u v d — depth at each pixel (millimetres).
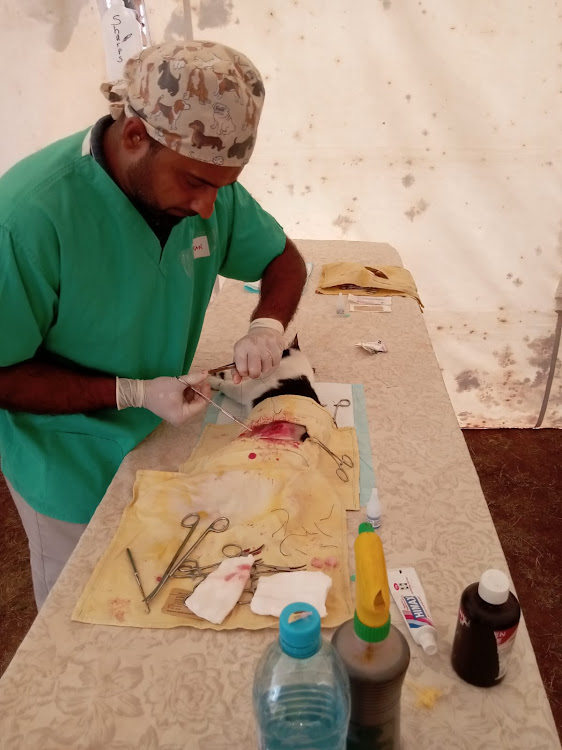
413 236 2832
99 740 749
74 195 1071
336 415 1397
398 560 1000
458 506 1120
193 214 1112
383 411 1416
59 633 880
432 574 975
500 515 2633
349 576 962
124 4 1956
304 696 618
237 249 1546
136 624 890
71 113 2467
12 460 1310
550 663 2012
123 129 1013
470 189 2705
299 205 2809
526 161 2625
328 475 1191
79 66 2383
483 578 769
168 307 1278
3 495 2760
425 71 2490
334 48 2467
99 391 1190
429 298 2953
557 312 2920
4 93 2365
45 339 1186
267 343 1380
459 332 3004
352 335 1779
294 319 1869
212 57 957
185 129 948
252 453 1193
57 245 1064
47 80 2377
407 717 770
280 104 2590
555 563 2395
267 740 625
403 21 2400
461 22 2389
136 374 1307
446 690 800
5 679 815
